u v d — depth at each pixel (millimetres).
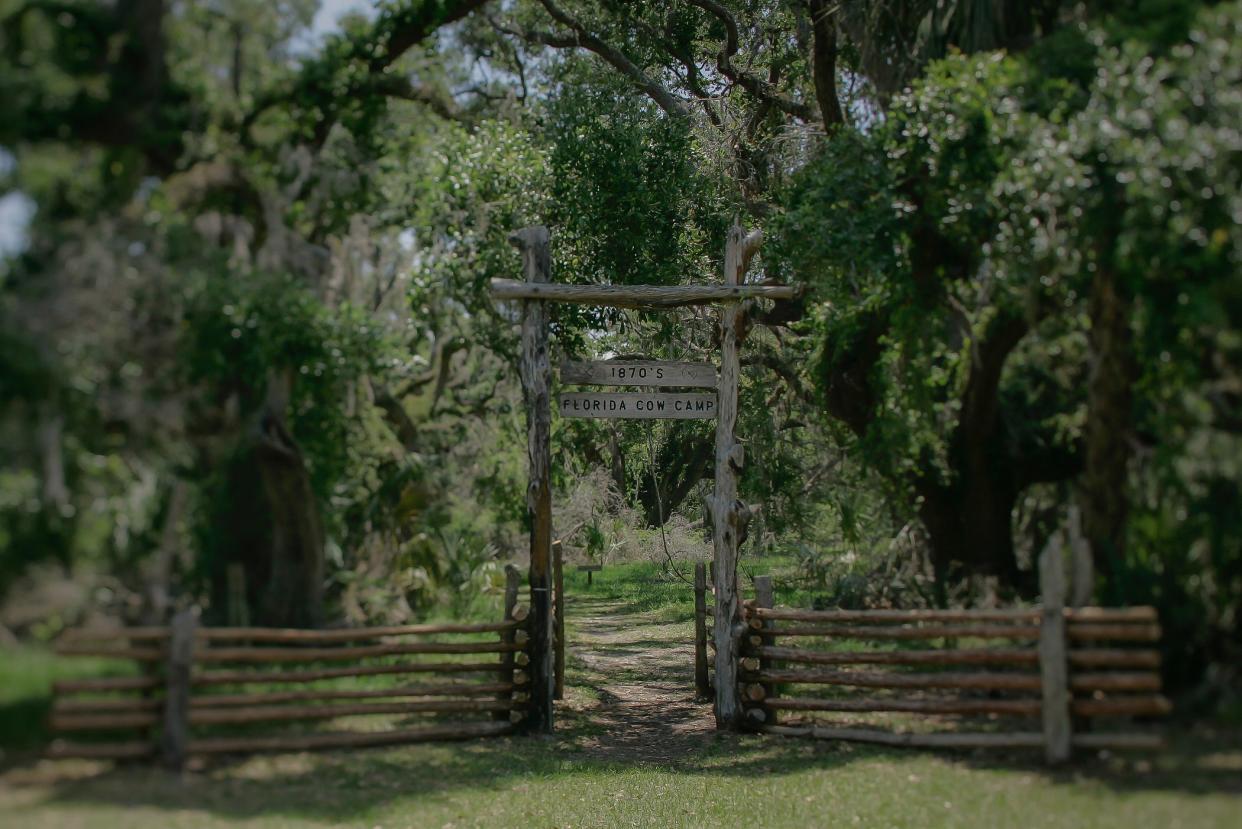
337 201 8211
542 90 14031
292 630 7297
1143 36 6488
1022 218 7375
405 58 9023
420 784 7047
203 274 7066
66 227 6480
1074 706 6531
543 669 8891
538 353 8984
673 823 6574
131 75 6832
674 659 13812
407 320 8859
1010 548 8125
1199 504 6316
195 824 5473
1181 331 6344
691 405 9312
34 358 6191
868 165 8789
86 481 6395
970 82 7574
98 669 6285
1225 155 6027
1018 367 7941
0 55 6309
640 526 22656
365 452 8289
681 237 13445
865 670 8641
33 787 5738
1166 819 5340
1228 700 6094
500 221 9930
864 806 6383
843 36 11055
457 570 8969
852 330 9711
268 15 7840
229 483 7172
